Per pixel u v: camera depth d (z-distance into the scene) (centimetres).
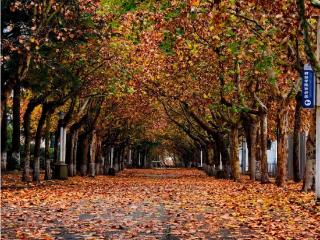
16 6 2441
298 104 3822
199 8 2038
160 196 2531
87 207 1922
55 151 4594
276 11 2028
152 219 1574
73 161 4881
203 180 4831
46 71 3058
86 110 5012
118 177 5588
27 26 2755
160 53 3369
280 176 3316
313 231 1304
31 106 3362
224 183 4038
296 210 1823
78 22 2797
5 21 2745
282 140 3284
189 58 3325
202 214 1717
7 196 2334
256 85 3669
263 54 2509
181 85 4234
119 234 1265
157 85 4412
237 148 4500
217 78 3881
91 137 5288
